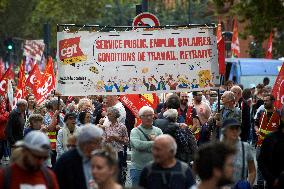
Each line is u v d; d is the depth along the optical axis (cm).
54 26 10962
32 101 3353
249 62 6309
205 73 2356
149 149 2064
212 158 1141
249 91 3331
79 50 2319
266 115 2597
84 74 2328
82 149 1477
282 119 1789
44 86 3497
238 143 1766
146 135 2078
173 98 2411
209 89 2356
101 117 2956
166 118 2141
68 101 4016
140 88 2353
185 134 2103
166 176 1496
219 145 1152
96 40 2325
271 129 2572
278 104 2611
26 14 10850
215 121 2305
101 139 1485
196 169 1160
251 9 6562
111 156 1295
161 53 2353
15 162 1347
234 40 6303
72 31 2314
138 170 2072
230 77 6338
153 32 2348
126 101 2930
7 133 2884
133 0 8594
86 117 2472
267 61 6331
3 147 3366
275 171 1798
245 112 2586
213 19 11244
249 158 1775
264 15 6488
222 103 2417
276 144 1795
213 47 2355
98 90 2333
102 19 12594
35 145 1310
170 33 2353
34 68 3891
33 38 11200
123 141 2405
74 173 1483
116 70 2339
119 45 2336
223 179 1145
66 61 2317
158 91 2356
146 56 2350
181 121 2833
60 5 11019
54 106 2756
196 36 2356
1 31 10694
